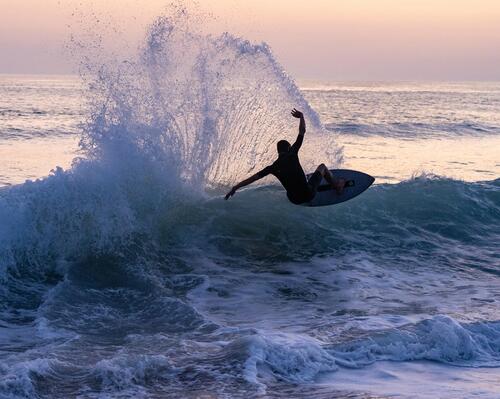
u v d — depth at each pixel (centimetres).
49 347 1398
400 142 6869
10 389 1099
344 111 11806
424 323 1457
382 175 4519
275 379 1202
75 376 1195
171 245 2183
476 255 2300
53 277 1916
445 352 1363
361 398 1113
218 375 1204
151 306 1717
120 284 1884
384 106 14225
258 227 2350
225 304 1758
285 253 2220
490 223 2602
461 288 1927
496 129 8562
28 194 2069
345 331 1487
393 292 1877
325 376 1232
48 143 6022
